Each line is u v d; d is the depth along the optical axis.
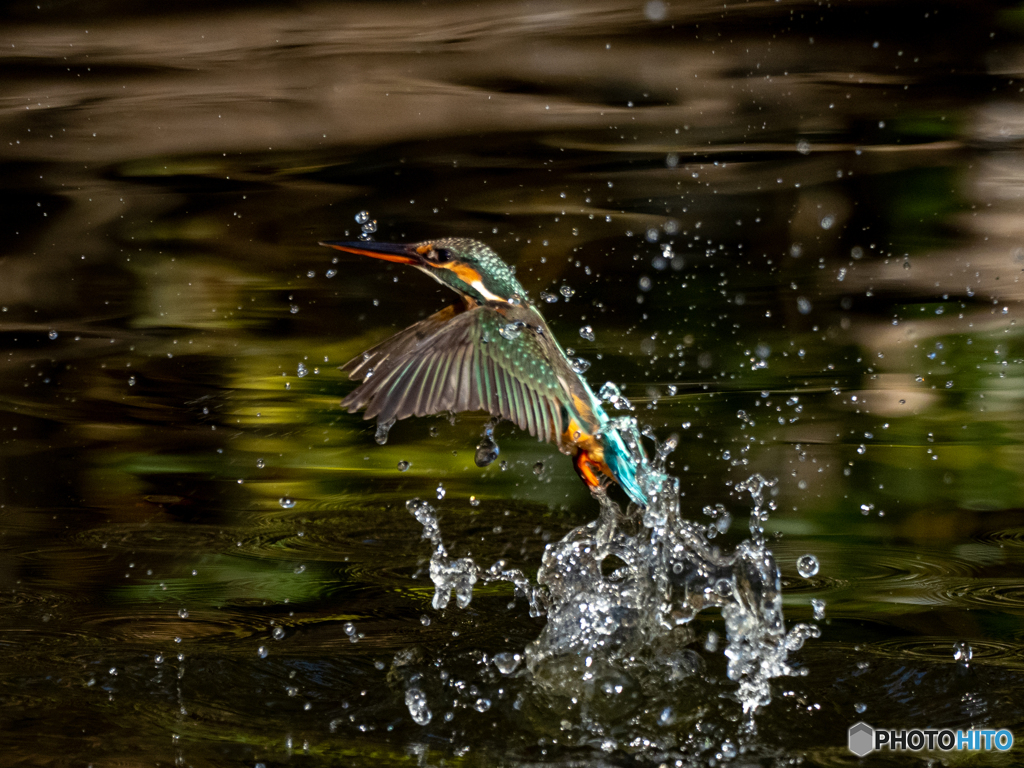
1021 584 7.48
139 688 5.98
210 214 14.73
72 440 10.23
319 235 14.59
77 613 6.98
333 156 15.05
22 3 14.95
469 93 14.98
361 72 15.02
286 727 5.60
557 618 6.78
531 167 14.87
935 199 13.75
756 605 6.66
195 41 15.04
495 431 10.70
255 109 15.09
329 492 9.38
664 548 7.06
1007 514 8.75
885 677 6.15
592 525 7.99
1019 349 11.57
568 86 14.85
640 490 5.74
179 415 10.83
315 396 11.37
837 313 12.66
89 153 14.98
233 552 8.09
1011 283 12.67
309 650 6.49
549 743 5.52
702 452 9.98
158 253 14.16
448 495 9.36
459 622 6.93
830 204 14.05
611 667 6.28
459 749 5.43
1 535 8.32
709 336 12.48
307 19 14.92
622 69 14.76
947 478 9.34
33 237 14.16
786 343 12.19
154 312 13.09
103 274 13.77
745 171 14.44
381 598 7.31
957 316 12.28
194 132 15.10
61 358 12.02
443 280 6.17
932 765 5.20
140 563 7.86
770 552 7.43
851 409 10.71
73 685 6.00
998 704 5.82
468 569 7.81
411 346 5.80
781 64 14.45
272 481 9.55
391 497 9.30
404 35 14.92
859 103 14.34
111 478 9.50
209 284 13.64
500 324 5.61
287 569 7.80
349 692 5.98
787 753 5.39
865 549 8.19
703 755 5.41
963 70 13.95
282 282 13.81
